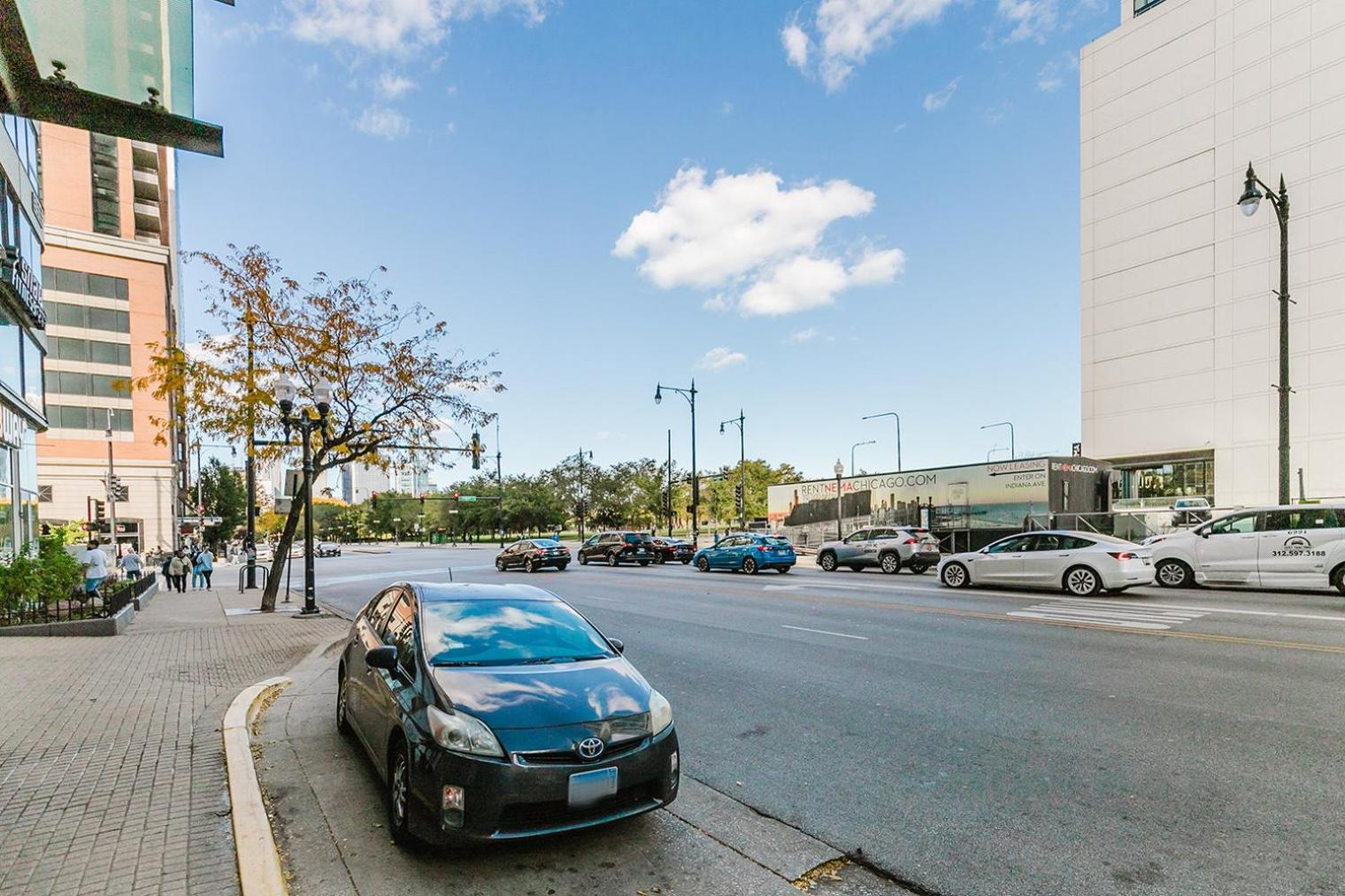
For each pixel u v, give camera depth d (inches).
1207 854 157.0
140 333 2273.6
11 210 634.8
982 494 1034.1
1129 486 1761.8
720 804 190.7
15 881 143.9
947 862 157.9
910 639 408.2
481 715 160.9
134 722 252.4
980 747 226.8
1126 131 1792.6
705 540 2471.7
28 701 282.7
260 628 517.3
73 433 2145.7
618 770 160.6
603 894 146.7
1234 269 1585.9
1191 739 227.6
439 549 2689.5
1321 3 1470.2
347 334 653.9
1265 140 1544.0
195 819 173.0
